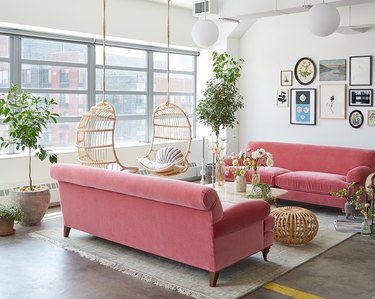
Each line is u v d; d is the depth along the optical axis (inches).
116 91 311.3
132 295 142.9
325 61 299.3
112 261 171.3
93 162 242.8
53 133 276.8
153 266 166.9
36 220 220.8
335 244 194.2
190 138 268.7
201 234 148.7
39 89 266.7
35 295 142.6
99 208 183.5
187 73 360.5
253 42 335.0
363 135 286.7
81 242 194.2
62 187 198.7
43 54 267.6
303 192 253.3
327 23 189.0
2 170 238.7
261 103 334.0
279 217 189.6
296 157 285.6
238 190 226.1
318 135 306.5
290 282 154.0
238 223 152.8
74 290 146.5
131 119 322.0
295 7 228.1
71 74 282.8
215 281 148.9
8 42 251.3
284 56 319.3
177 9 322.7
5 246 189.8
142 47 321.7
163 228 160.2
